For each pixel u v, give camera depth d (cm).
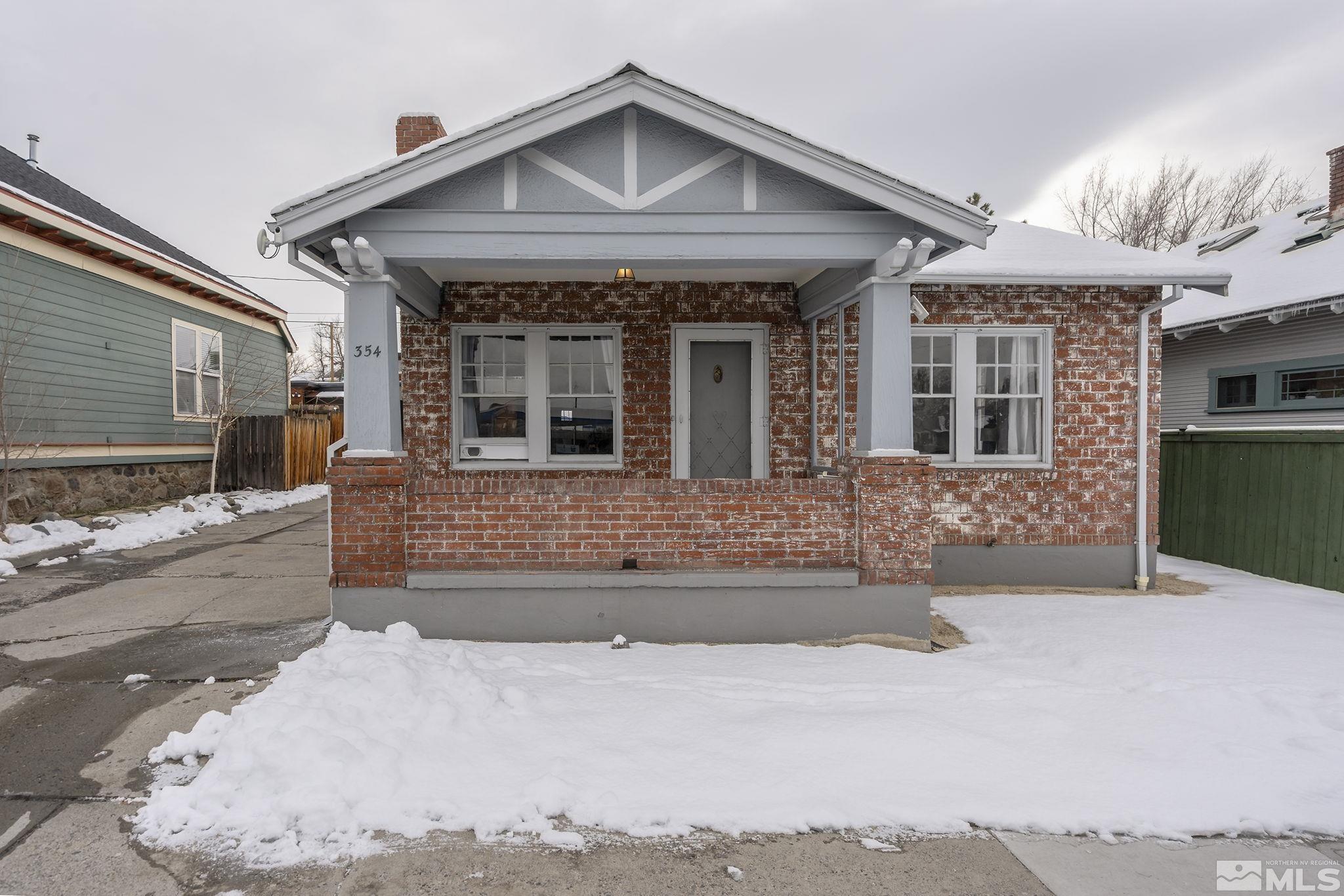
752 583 496
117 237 1044
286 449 1480
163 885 244
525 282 736
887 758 325
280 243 464
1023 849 268
